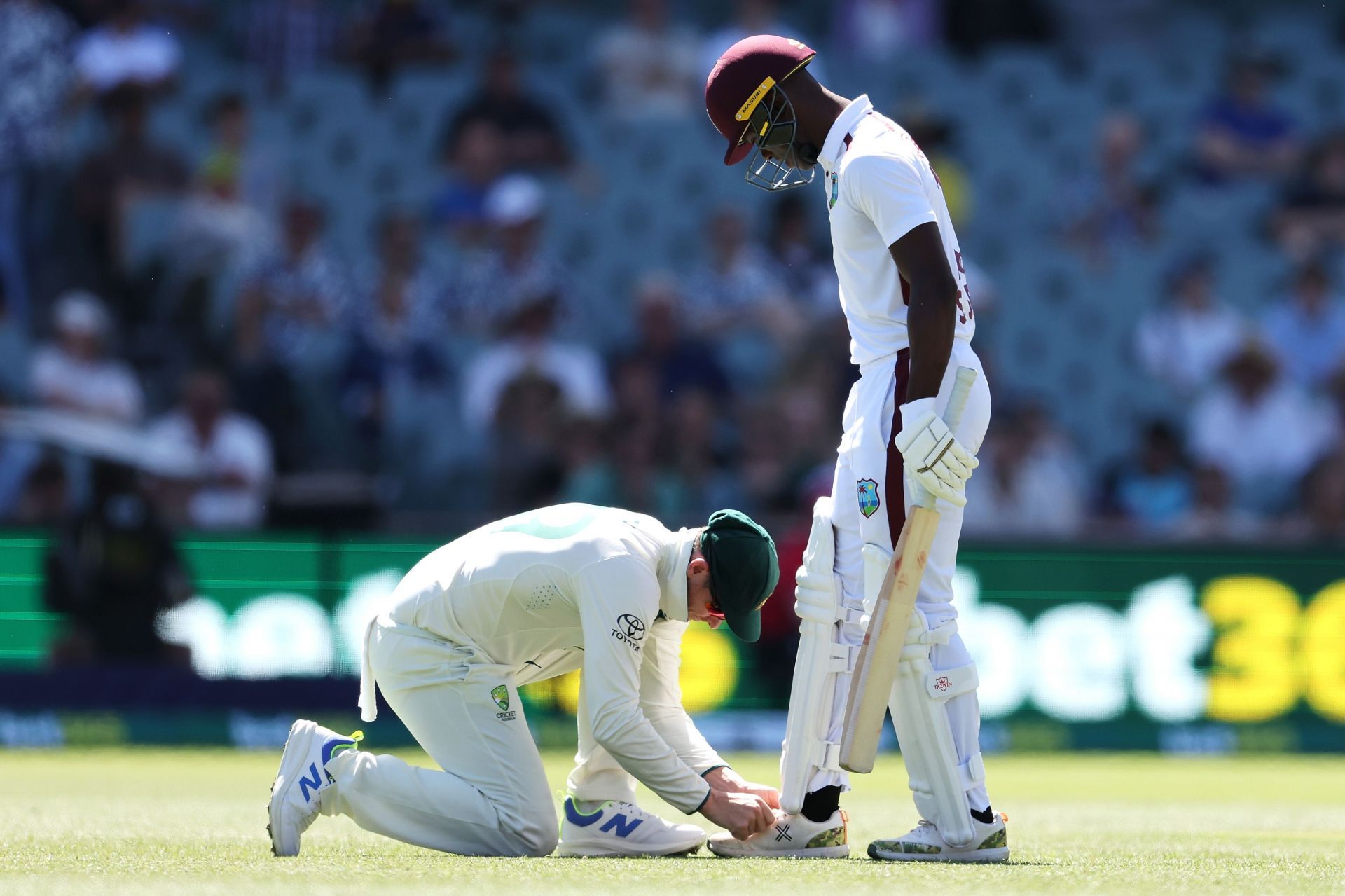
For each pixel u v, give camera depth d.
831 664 12.52
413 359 40.31
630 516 13.14
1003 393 42.53
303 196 44.34
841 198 12.07
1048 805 20.92
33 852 12.29
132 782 23.03
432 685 12.63
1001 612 32.53
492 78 44.69
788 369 40.84
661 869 11.15
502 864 11.48
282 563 32.38
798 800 12.62
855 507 12.33
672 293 40.75
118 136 42.75
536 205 42.22
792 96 12.38
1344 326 42.94
